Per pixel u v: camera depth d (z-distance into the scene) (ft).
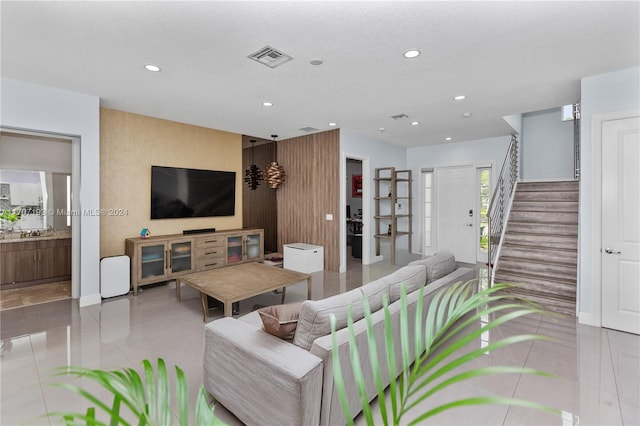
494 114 15.44
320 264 19.43
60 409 6.73
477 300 3.05
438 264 10.11
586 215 11.10
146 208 16.28
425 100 13.30
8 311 12.14
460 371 8.18
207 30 7.90
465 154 22.52
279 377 5.30
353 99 13.14
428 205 24.76
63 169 17.16
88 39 8.32
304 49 8.87
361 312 6.64
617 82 10.38
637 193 10.22
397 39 8.34
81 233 12.74
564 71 10.41
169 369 8.17
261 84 11.45
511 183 19.40
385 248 23.21
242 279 12.47
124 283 14.02
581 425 6.28
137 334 10.21
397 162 24.23
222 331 6.68
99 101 13.11
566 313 11.94
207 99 13.12
